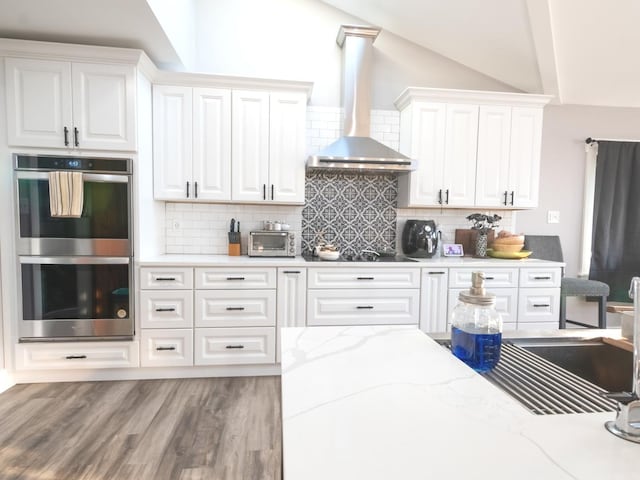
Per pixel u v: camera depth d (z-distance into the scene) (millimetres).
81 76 2480
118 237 2570
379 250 3490
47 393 2445
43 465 1743
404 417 632
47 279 2518
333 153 2986
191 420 2145
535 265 3043
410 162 2951
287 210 3369
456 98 3160
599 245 3732
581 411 707
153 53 2699
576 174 3775
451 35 3262
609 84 3426
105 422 2111
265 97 2945
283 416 626
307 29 3367
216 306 2689
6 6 2088
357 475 479
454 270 2938
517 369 931
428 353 959
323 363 878
